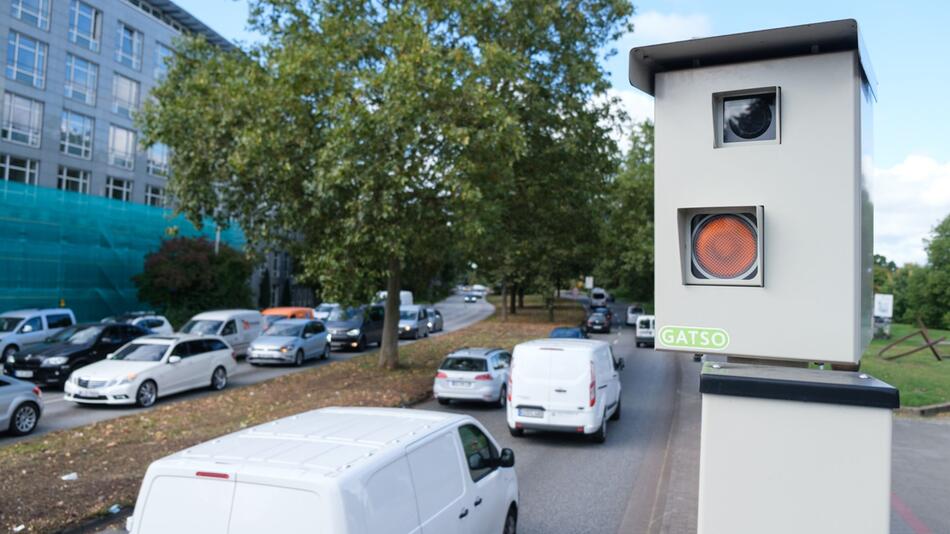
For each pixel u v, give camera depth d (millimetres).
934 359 24422
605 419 12219
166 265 36969
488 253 21375
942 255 49188
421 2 17281
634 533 7258
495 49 15828
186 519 3770
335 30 17297
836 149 2703
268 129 16641
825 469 2578
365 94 16078
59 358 17656
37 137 36781
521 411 12000
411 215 16688
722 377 2721
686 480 8992
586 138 20875
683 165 2932
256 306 51500
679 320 2898
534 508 8156
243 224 18766
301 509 3637
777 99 2793
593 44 20906
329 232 17047
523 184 20828
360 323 29891
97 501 7582
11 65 35094
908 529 7246
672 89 2982
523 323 48406
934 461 10344
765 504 2646
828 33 2650
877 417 2527
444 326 48219
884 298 35719
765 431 2666
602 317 43156
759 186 2803
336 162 15266
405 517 4230
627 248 48312
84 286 35312
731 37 2734
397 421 5234
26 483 8289
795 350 2719
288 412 13727
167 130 18578
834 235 2688
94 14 40375
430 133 15883
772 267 2764
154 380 15438
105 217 36844
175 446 10508
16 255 31578
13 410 11688
